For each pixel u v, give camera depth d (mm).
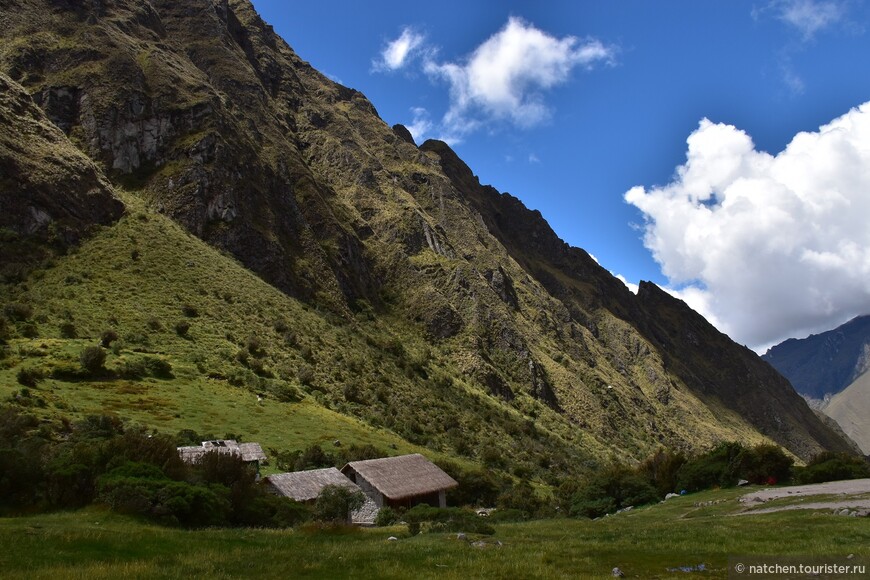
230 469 37312
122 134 150875
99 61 163000
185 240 131125
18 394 66250
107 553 19609
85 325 93562
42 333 88125
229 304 117625
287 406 90875
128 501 29391
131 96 157375
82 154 135375
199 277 120375
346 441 82625
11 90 135625
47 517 27438
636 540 23719
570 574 17109
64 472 31047
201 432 70875
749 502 37406
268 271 146125
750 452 53219
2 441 45500
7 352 79000
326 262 166500
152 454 34750
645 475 62938
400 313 182500
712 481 54219
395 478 58719
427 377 141500
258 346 107500
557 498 72938
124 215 129000
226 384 91000
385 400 115000
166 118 160000
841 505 29484
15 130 124312
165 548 21078
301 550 21719
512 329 190875
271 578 16891
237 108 194875
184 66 190125
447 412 124062
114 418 63812
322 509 39719
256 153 176875
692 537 23422
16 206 111625
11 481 30203
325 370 115125
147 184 146750
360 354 130875
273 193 172000
